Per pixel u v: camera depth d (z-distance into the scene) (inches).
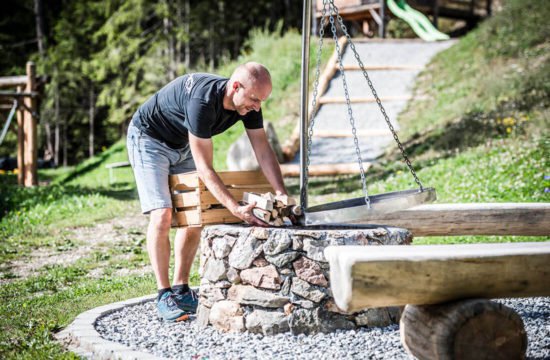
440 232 213.8
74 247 334.6
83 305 203.6
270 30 1386.6
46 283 249.8
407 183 418.0
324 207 173.6
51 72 1181.1
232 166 518.3
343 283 115.4
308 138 173.5
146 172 172.7
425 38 608.4
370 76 697.6
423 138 529.7
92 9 1175.0
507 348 119.5
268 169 177.3
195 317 178.9
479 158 423.8
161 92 172.7
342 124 609.9
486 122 499.8
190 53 1419.8
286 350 144.6
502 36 687.1
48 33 1407.5
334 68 713.6
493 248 124.0
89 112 1302.9
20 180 626.2
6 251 323.3
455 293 119.7
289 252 156.6
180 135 174.2
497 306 118.8
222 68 863.7
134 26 1118.4
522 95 528.1
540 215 214.4
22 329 173.3
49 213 432.1
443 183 395.9
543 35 649.6
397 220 209.9
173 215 178.2
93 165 757.9
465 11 932.0
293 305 156.5
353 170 512.7
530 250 122.1
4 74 1298.0
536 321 167.2
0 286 246.7
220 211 175.3
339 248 122.6
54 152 1362.0
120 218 415.5
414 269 115.6
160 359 135.6
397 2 673.6
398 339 150.9
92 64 1123.9
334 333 156.1
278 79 737.6
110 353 142.6
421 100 620.1
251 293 159.0
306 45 175.6
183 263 181.6
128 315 183.9
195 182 171.5
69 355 144.5
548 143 382.9
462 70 653.9
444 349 117.7
